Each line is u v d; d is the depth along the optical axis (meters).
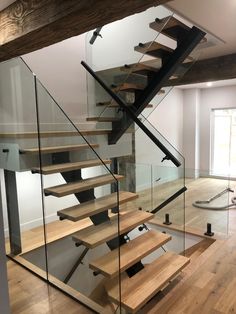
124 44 3.40
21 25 2.01
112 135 3.79
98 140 3.68
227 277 2.47
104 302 2.17
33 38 2.06
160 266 2.48
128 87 3.26
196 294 2.24
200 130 7.41
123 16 1.66
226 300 2.16
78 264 2.61
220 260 2.77
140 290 2.15
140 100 3.34
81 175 2.72
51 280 2.51
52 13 1.75
